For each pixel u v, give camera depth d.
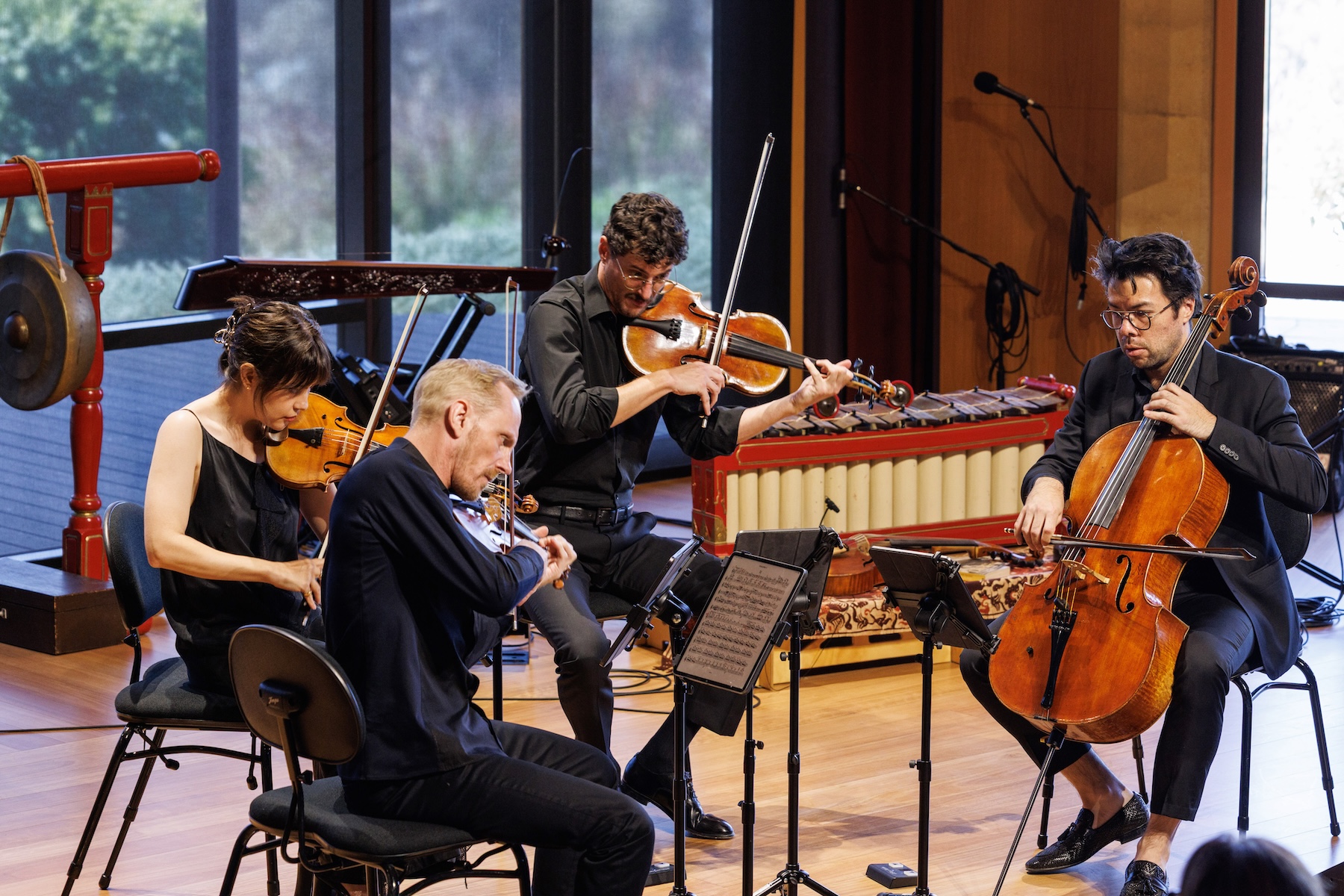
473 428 5.49
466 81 14.77
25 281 10.29
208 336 13.20
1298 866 3.26
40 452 12.22
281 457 7.04
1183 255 7.20
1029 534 7.18
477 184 14.99
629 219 7.25
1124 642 6.56
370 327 14.51
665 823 7.79
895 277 17.02
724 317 7.65
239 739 9.05
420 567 5.29
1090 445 7.71
